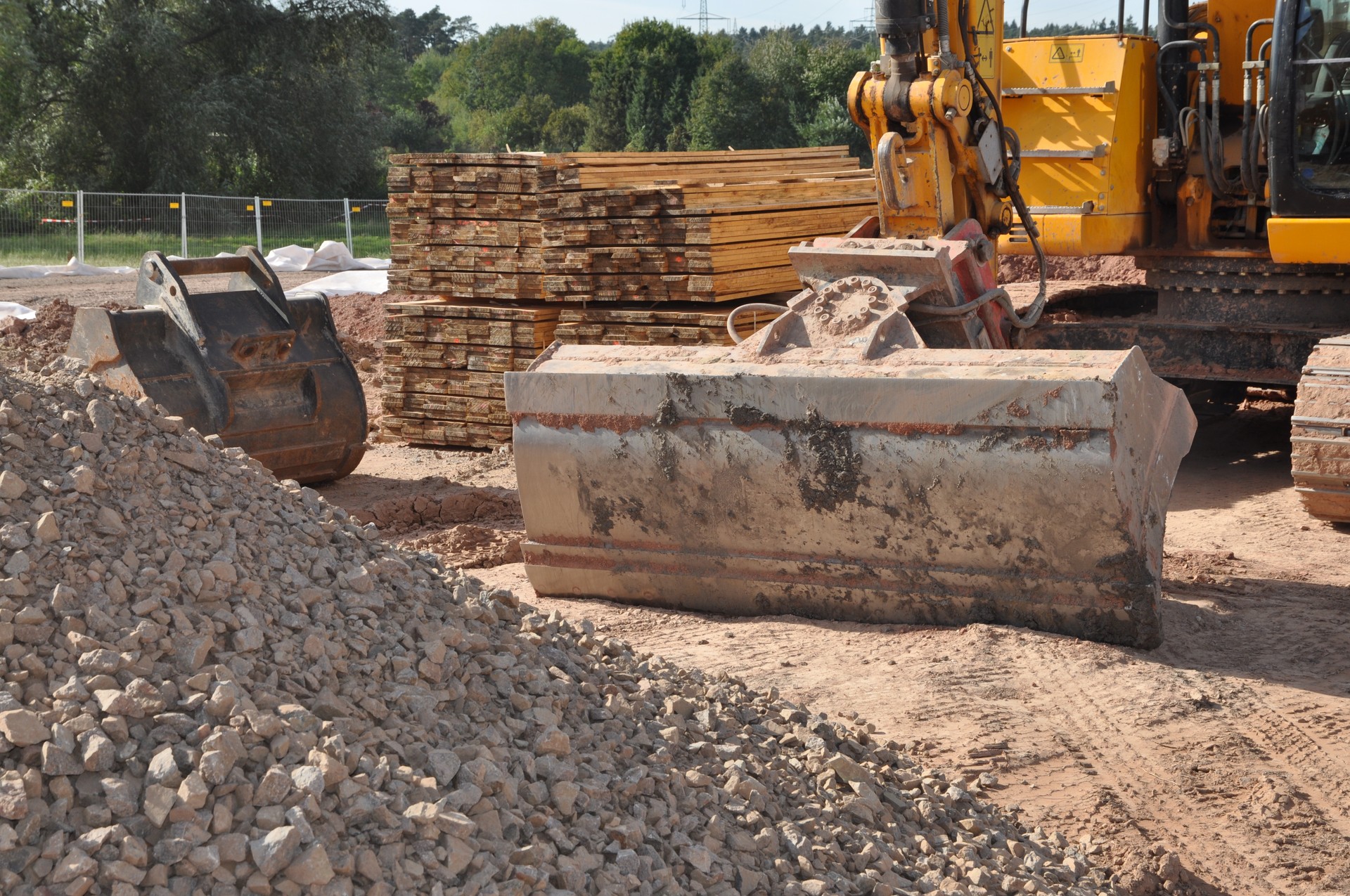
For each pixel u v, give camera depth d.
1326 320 9.01
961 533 5.52
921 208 7.02
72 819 2.73
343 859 2.78
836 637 5.78
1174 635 5.79
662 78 70.12
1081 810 4.24
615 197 9.30
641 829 3.28
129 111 37.59
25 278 22.69
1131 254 9.53
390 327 10.81
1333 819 4.22
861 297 6.12
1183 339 9.37
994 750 4.64
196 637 3.30
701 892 3.19
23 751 2.79
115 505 3.68
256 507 4.09
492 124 88.88
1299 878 3.88
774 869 3.38
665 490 6.00
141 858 2.66
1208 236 9.60
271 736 3.01
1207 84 9.19
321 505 4.42
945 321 6.42
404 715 3.44
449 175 10.30
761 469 5.77
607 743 3.67
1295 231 8.24
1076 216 9.20
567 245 9.69
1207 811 4.27
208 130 37.16
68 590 3.26
